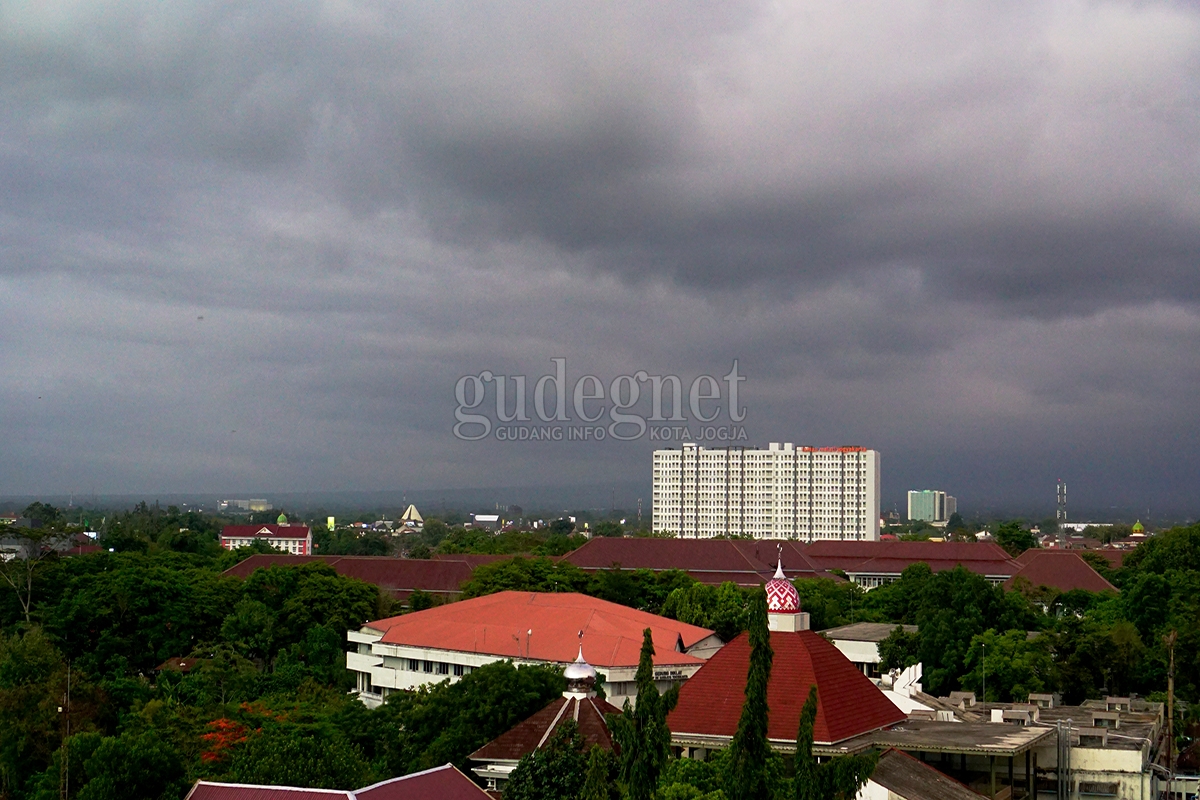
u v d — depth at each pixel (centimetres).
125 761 8881
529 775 7112
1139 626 17725
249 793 6650
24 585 19088
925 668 15738
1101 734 10900
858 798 7750
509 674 10019
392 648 16362
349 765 8275
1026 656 14800
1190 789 11294
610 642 14938
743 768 5391
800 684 9162
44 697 11806
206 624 18975
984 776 9475
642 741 5322
